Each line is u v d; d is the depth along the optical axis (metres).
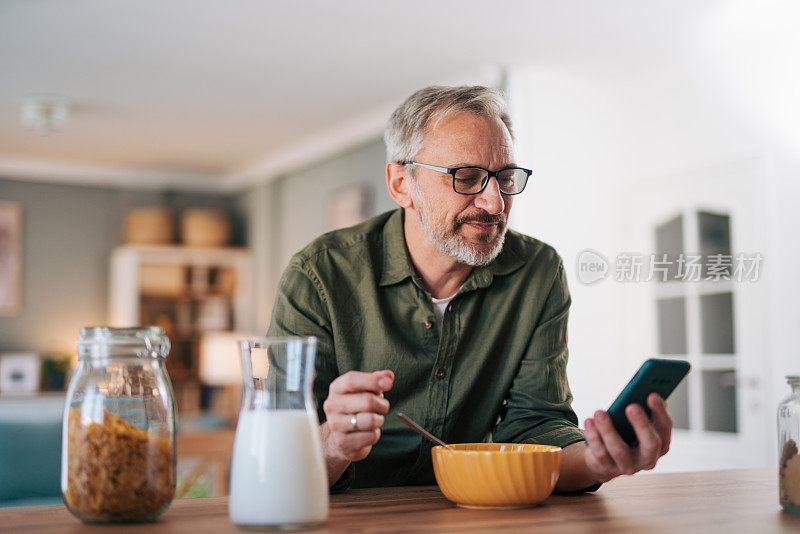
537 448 1.10
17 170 6.88
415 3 3.60
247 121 5.63
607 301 4.48
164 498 0.91
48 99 5.08
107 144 6.30
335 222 6.09
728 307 3.93
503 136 1.36
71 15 3.78
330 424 1.05
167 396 0.93
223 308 7.29
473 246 1.35
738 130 3.88
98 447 0.88
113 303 7.19
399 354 1.41
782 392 3.65
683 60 4.18
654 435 1.01
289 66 4.48
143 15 3.78
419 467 1.41
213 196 7.69
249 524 0.86
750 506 1.03
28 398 4.59
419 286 1.42
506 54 4.22
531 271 1.50
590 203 4.60
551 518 0.94
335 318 1.41
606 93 4.63
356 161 5.86
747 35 3.84
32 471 3.29
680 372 1.02
